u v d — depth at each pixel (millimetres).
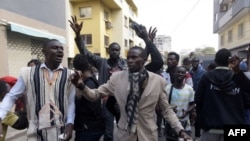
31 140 2443
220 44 32031
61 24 12766
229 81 3018
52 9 11820
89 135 3121
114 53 4355
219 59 3119
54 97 2477
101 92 2613
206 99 3143
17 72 9430
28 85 2459
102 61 3992
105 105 3299
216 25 30453
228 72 3062
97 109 3127
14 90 2496
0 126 2404
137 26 3508
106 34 25375
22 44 9766
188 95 3828
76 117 3111
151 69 3439
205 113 3141
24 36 9852
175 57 5180
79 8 23562
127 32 30516
